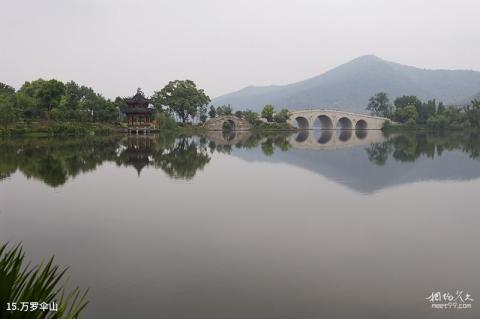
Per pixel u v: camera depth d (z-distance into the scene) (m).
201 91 172.75
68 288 14.91
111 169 45.97
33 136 96.94
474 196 31.70
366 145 91.69
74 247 19.47
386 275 16.31
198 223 23.72
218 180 39.31
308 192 33.41
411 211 26.78
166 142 93.94
